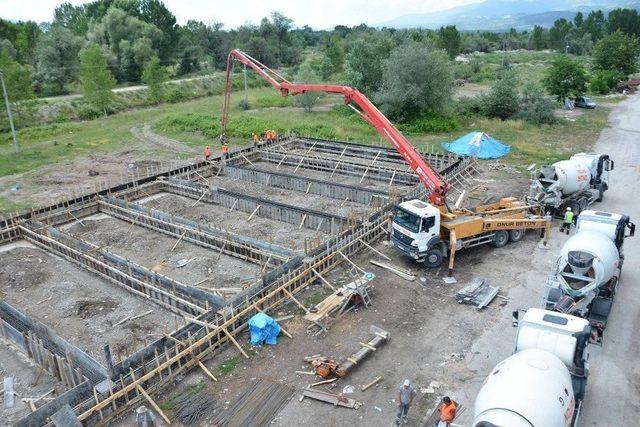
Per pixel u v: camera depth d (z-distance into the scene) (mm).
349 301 17969
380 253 21672
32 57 76562
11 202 29562
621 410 13062
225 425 12969
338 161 34312
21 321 16703
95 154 41031
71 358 14781
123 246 23516
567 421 10273
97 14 104812
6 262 22250
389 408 13359
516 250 22188
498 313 17406
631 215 25609
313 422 12984
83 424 12625
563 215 25391
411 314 17594
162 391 14297
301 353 15664
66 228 25828
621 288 18781
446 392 13844
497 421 9609
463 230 20516
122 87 78000
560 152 37438
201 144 43594
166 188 31219
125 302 18938
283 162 36594
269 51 93375
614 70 75312
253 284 17609
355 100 23641
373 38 58375
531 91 49625
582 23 147625
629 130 44438
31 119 54719
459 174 31578
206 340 15391
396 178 31703
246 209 27250
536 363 10852
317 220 24484
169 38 89938
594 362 14867
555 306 15039
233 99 68875
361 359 15156
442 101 48250
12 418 13320
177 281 19344
